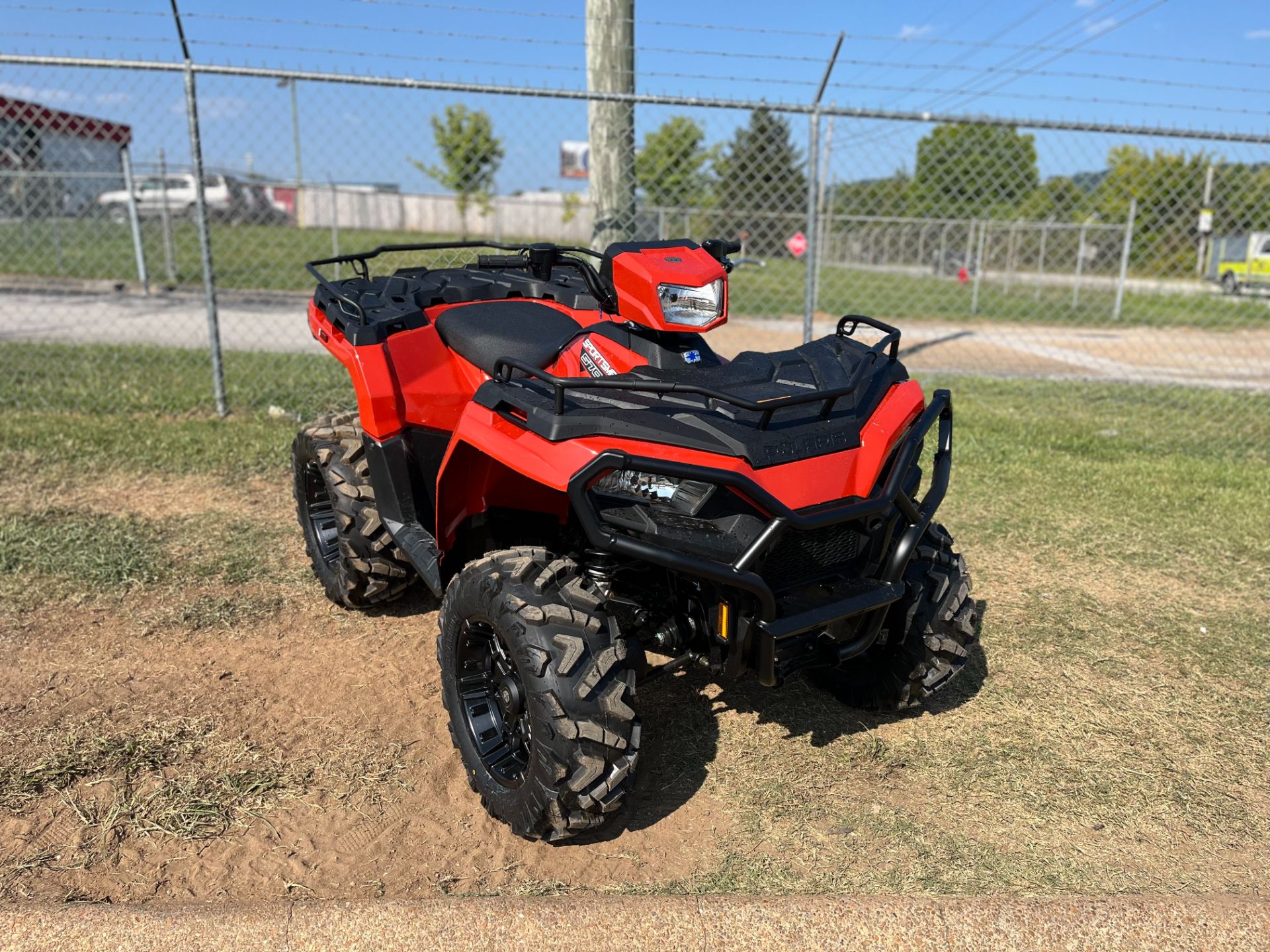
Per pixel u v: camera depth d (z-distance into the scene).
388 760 3.10
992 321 17.33
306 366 8.98
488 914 2.26
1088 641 4.11
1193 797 3.05
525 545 3.37
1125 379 10.78
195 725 3.24
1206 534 5.38
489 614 2.62
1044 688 3.72
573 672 2.47
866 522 2.82
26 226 20.19
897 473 2.80
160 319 12.82
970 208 26.58
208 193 26.50
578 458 2.47
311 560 4.61
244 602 4.20
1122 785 3.11
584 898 2.34
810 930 2.27
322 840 2.71
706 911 2.30
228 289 16.72
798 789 3.04
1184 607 4.48
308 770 3.03
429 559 3.36
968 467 6.55
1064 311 18.75
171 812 2.78
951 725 3.45
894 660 3.28
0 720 3.22
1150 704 3.62
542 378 2.53
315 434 4.07
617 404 2.65
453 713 2.92
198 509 5.26
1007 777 3.13
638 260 2.90
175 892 2.49
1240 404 9.20
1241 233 22.03
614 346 3.04
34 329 11.58
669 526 2.58
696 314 2.86
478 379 3.55
